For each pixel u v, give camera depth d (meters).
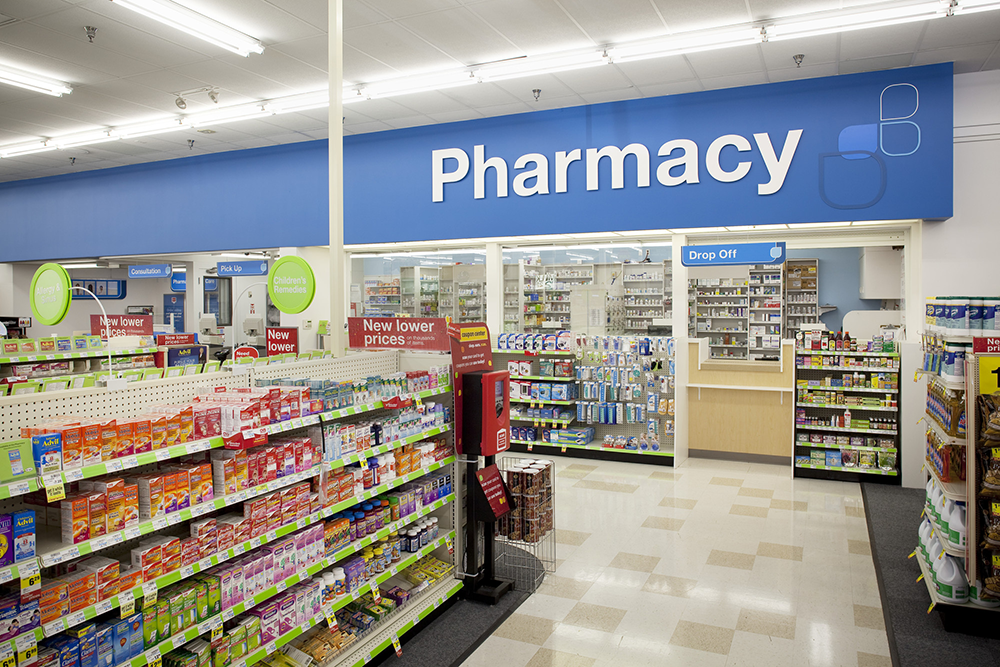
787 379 7.66
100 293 14.02
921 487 6.74
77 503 2.25
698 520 5.81
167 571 2.53
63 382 4.55
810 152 7.52
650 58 6.91
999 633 3.63
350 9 6.00
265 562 2.96
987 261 7.02
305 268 5.32
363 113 8.95
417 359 4.77
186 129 9.72
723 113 7.89
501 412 4.29
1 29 6.39
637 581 4.53
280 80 7.85
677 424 7.69
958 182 7.10
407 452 3.97
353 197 10.08
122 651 2.37
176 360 8.37
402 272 11.38
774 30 6.25
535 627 3.89
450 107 8.70
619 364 8.14
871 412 7.42
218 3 5.87
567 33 6.52
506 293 10.26
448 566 4.32
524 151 8.96
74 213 12.73
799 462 7.25
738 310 13.26
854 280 13.92
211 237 11.40
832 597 4.26
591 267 9.98
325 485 3.29
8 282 13.87
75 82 7.85
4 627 2.04
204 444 2.69
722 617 3.99
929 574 4.04
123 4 5.78
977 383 3.53
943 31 6.17
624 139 8.39
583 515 5.96
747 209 7.79
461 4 5.90
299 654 3.17
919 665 3.36
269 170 10.87
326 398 3.32
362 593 3.56
